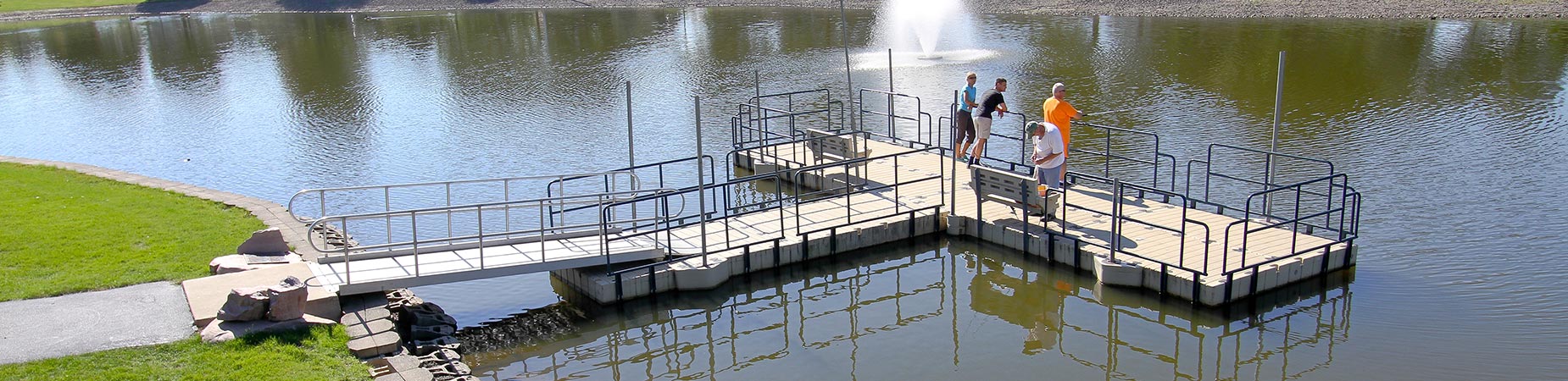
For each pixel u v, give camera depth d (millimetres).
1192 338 12758
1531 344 12102
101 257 13461
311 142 26031
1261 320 13078
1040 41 41656
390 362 10688
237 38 53969
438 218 18609
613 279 13742
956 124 18844
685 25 53062
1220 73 32344
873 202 17016
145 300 11820
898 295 14516
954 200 16000
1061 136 15180
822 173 17688
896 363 12367
